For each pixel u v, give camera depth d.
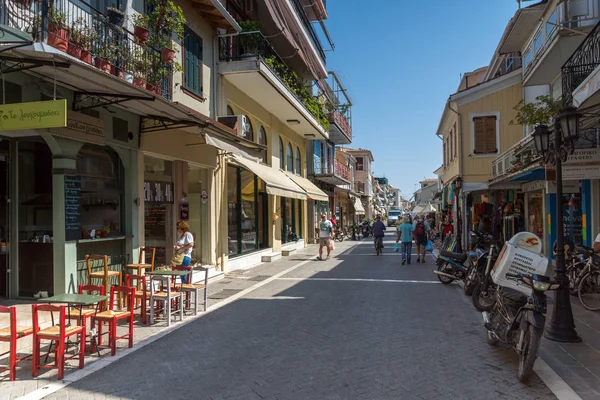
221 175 13.02
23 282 7.59
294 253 20.14
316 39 21.33
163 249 10.49
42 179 7.51
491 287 7.69
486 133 18.92
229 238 14.31
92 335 5.60
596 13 11.11
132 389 4.50
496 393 4.36
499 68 22.09
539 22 14.35
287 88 15.43
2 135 7.18
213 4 11.09
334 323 7.13
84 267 7.76
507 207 17.89
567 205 12.35
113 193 8.67
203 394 4.37
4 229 7.69
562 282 6.11
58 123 5.19
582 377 4.76
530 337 4.55
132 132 8.86
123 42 7.80
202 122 8.60
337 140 31.08
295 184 18.12
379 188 85.12
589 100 7.19
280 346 5.93
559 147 6.34
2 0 5.67
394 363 5.23
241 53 14.02
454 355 5.51
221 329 6.82
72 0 7.04
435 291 9.97
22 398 4.27
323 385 4.58
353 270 13.85
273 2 14.47
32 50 5.01
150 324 7.08
